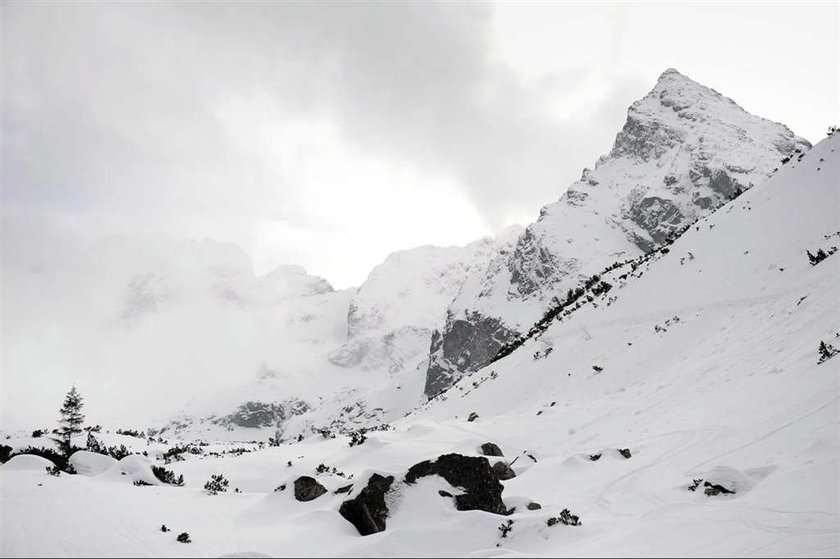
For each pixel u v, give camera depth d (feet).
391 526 31.99
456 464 35.45
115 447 81.56
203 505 38.45
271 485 54.29
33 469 46.57
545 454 56.59
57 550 25.81
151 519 32.73
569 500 38.45
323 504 36.94
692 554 24.18
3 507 32.37
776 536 24.67
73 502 34.60
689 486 34.60
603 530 29.66
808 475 30.01
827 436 33.37
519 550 28.96
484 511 32.24
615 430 56.03
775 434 37.50
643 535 27.73
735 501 30.25
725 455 37.83
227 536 31.09
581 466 45.80
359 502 32.91
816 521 25.34
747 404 45.75
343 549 28.30
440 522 31.17
